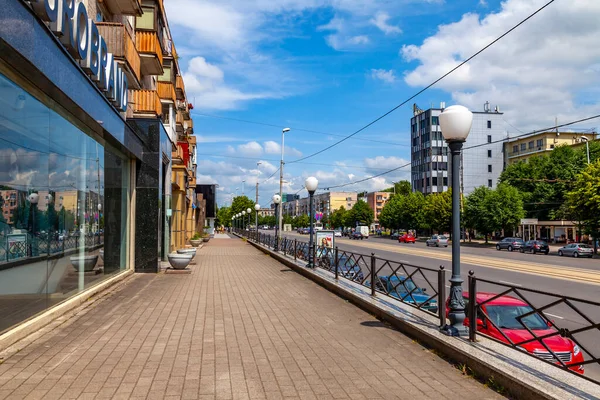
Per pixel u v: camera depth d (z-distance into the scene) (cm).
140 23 1977
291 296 1129
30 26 609
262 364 570
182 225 3275
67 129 897
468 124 655
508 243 4628
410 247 4619
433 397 464
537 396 421
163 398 454
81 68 855
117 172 1348
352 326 788
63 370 534
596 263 2978
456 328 634
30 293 731
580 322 1111
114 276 1327
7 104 634
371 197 13388
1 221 626
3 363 557
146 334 720
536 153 7306
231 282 1403
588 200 3822
